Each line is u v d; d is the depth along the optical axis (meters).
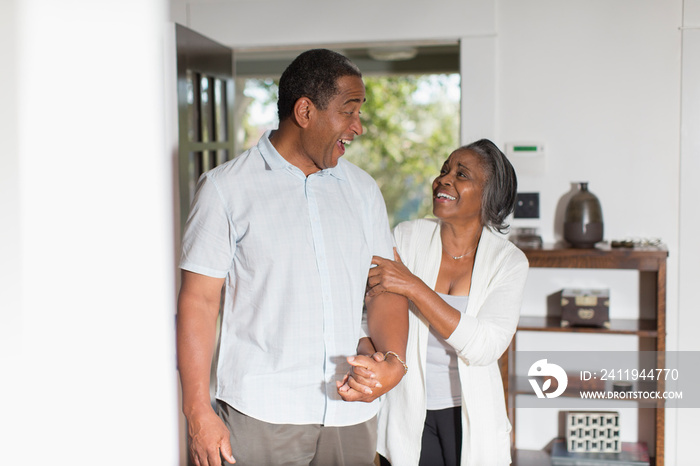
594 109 3.26
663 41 3.19
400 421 2.11
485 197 2.11
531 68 3.29
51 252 1.56
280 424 1.71
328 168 1.78
